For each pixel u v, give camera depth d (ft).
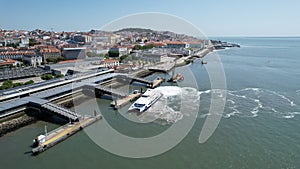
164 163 126.62
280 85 309.42
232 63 539.29
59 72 373.61
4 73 358.43
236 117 190.90
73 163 128.88
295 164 126.31
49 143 146.72
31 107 207.51
